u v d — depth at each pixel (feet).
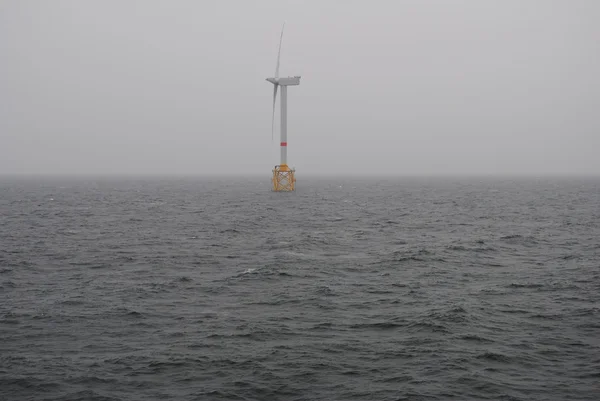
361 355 112.68
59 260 216.33
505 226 344.90
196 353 113.91
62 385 99.14
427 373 104.01
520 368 106.32
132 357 111.75
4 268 198.90
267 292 164.04
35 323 133.59
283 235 294.87
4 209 466.70
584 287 170.81
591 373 103.65
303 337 123.54
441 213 440.45
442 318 135.13
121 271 196.13
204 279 182.39
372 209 480.23
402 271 195.31
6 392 96.58
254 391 96.99
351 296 159.12
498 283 176.86
